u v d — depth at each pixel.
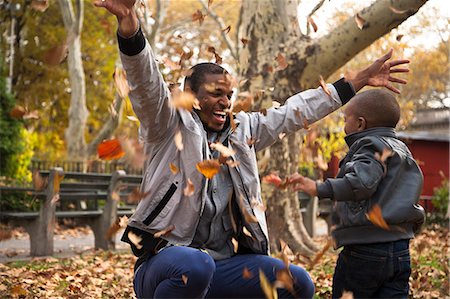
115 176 10.26
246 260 3.46
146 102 3.18
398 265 3.85
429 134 27.53
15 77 28.22
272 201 9.42
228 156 3.39
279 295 3.46
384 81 3.80
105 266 7.91
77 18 21.62
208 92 3.44
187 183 3.26
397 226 3.81
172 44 18.66
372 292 3.90
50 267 7.72
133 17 3.04
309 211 13.62
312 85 9.09
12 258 8.93
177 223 3.34
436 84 29.08
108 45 28.56
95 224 10.35
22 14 26.59
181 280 3.13
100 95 28.95
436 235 13.34
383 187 3.83
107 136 21.19
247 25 9.47
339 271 4.01
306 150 4.01
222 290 3.44
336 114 18.50
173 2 30.39
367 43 8.56
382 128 4.04
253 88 9.24
